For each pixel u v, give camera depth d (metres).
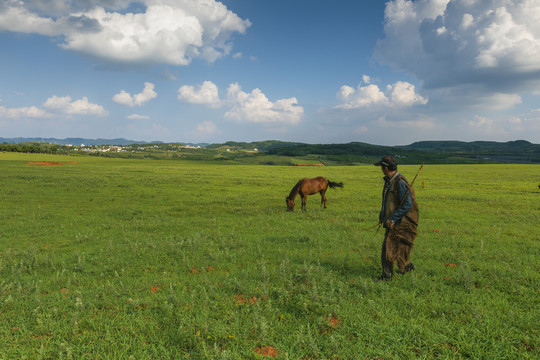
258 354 3.24
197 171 47.97
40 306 4.47
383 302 4.40
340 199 19.27
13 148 135.88
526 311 4.02
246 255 7.41
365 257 6.95
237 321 3.82
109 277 6.17
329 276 5.40
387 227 5.25
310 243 8.48
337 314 4.01
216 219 13.19
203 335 3.58
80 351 3.37
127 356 3.25
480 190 23.28
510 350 3.15
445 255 7.02
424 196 19.48
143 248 8.30
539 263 6.10
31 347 3.45
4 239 10.05
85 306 4.45
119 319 4.07
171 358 3.27
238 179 33.72
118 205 17.73
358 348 3.28
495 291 4.73
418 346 3.33
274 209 15.79
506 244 7.96
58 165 62.69
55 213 14.99
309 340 3.35
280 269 5.70
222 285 5.27
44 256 7.83
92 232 10.70
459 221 11.60
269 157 166.62
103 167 55.81
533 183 28.23
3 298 4.77
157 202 18.98
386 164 5.12
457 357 3.13
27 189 23.78
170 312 4.16
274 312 4.11
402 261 5.22
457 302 4.42
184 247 8.27
